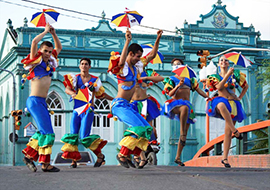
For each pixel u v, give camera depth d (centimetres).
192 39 3141
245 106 3189
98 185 488
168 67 3114
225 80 853
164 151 3050
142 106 920
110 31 3069
